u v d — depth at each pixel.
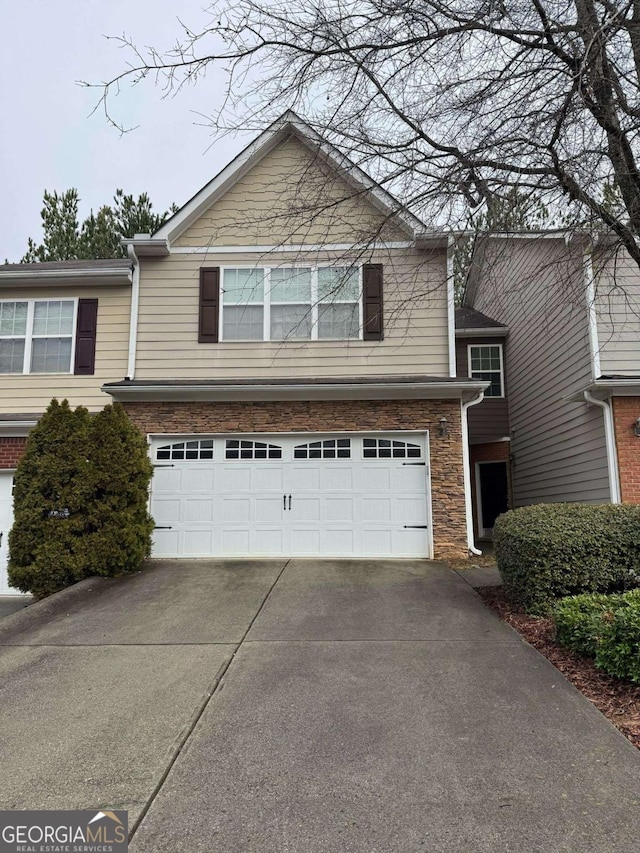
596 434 9.38
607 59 4.56
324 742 3.22
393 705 3.69
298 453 9.30
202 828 2.48
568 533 5.52
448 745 3.17
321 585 7.16
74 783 2.85
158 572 8.01
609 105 4.70
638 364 9.13
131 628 5.53
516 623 5.39
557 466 11.08
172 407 9.39
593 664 4.25
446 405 9.26
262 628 5.44
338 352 9.85
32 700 3.88
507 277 13.38
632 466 8.70
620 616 3.83
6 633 5.49
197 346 10.02
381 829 2.46
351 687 3.99
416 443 9.27
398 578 7.54
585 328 9.57
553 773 2.87
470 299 17.12
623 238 4.93
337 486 9.20
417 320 9.81
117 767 2.99
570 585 5.41
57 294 10.48
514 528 5.89
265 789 2.77
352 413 9.30
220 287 10.16
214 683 4.11
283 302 10.02
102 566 7.56
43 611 6.18
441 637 5.06
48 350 10.34
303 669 4.35
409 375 9.70
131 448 8.07
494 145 4.81
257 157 10.27
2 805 2.67
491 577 7.58
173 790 2.77
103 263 11.72
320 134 5.13
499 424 14.30
